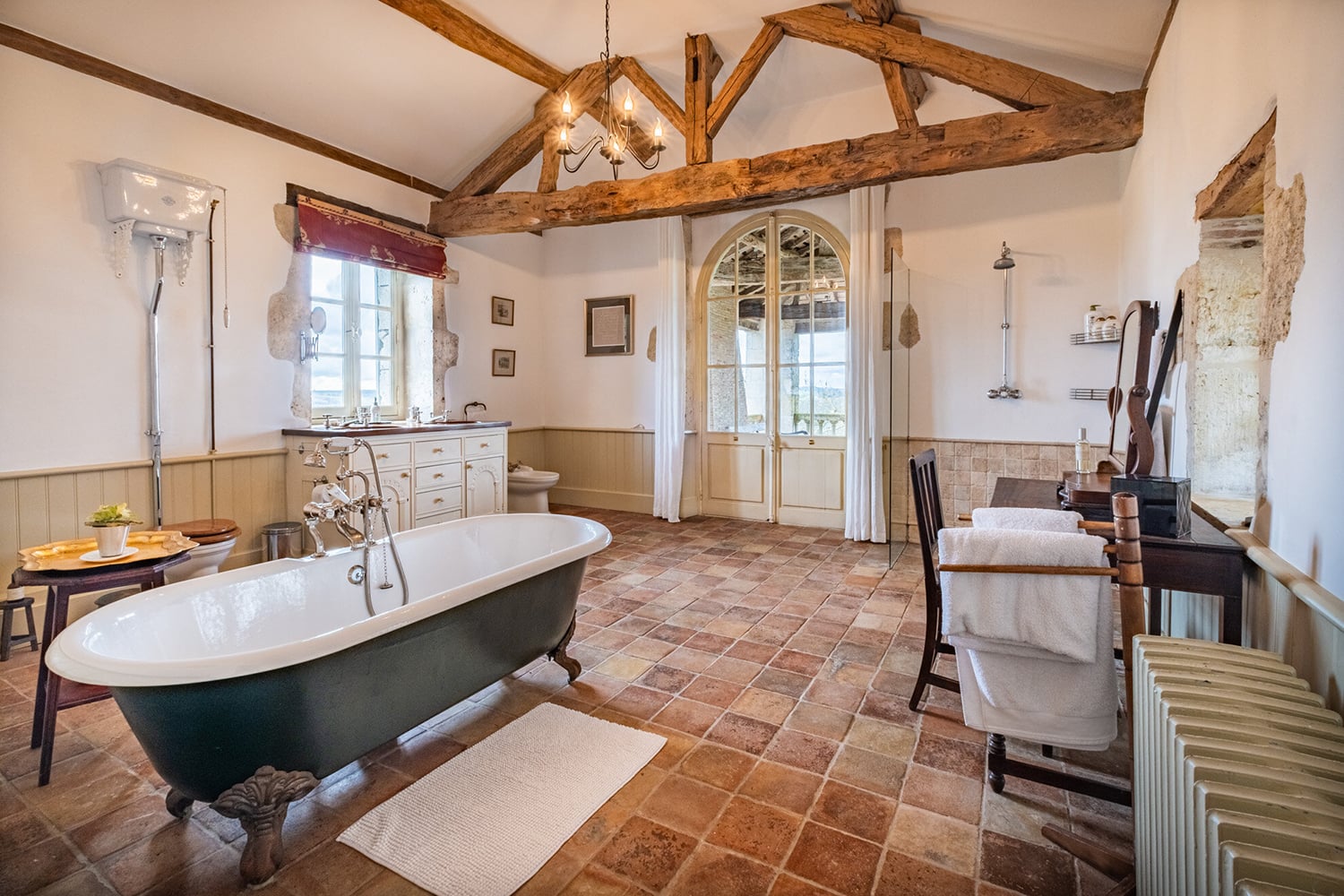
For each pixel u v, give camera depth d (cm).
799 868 148
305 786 151
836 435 497
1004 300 422
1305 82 132
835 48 396
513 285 575
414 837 159
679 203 394
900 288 448
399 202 465
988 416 432
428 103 420
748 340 529
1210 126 209
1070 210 403
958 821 165
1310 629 125
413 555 260
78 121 300
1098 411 403
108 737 206
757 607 329
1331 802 85
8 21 277
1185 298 239
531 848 155
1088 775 183
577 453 606
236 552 370
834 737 205
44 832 162
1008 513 188
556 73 423
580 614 320
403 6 336
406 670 178
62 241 296
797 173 362
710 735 207
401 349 485
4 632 263
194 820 167
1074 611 153
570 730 208
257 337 378
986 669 166
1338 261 116
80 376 303
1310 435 128
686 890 142
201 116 347
